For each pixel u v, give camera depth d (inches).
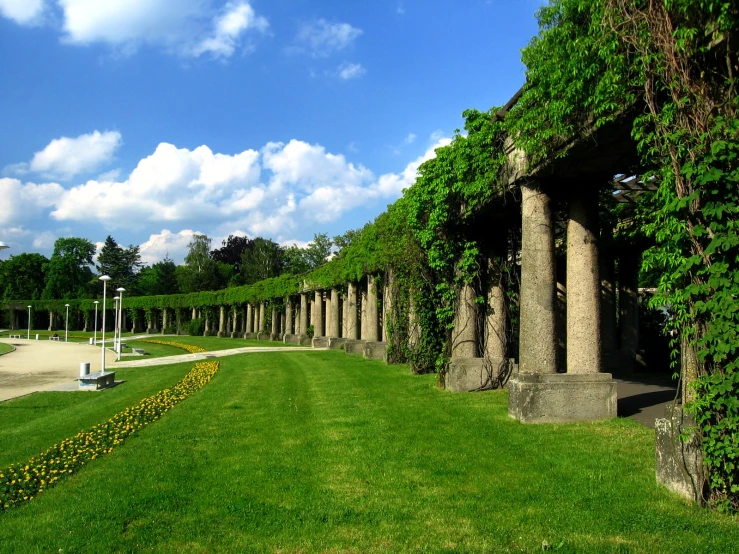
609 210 521.7
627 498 194.9
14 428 433.1
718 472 182.1
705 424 184.1
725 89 178.4
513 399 335.3
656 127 197.6
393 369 666.8
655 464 216.2
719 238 172.6
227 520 190.4
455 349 478.6
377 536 171.5
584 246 334.0
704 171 176.6
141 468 263.9
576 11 239.3
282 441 308.0
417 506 196.4
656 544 157.2
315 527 180.5
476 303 475.2
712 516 176.2
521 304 345.4
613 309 677.9
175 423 379.2
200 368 817.5
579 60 233.1
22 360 1218.6
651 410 343.3
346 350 998.4
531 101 293.4
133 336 2407.7
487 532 170.9
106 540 176.6
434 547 161.2
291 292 1577.3
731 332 170.6
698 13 176.6
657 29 187.2
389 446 282.5
